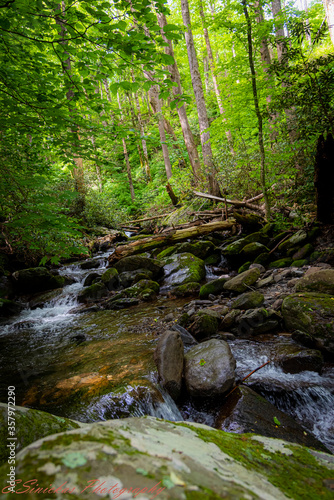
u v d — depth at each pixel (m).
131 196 19.70
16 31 2.12
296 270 5.21
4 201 2.70
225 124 6.73
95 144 3.19
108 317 5.22
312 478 0.67
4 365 3.66
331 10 6.11
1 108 2.69
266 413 2.21
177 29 2.17
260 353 3.16
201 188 11.11
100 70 2.54
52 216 2.25
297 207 7.16
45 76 2.66
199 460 0.56
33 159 3.95
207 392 2.48
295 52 4.88
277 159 6.41
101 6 2.00
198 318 3.86
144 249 8.16
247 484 0.52
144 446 0.53
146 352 3.36
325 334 3.00
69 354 3.74
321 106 5.04
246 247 6.58
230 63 5.93
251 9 5.65
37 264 8.98
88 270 9.25
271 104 5.54
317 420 2.32
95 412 2.37
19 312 6.53
